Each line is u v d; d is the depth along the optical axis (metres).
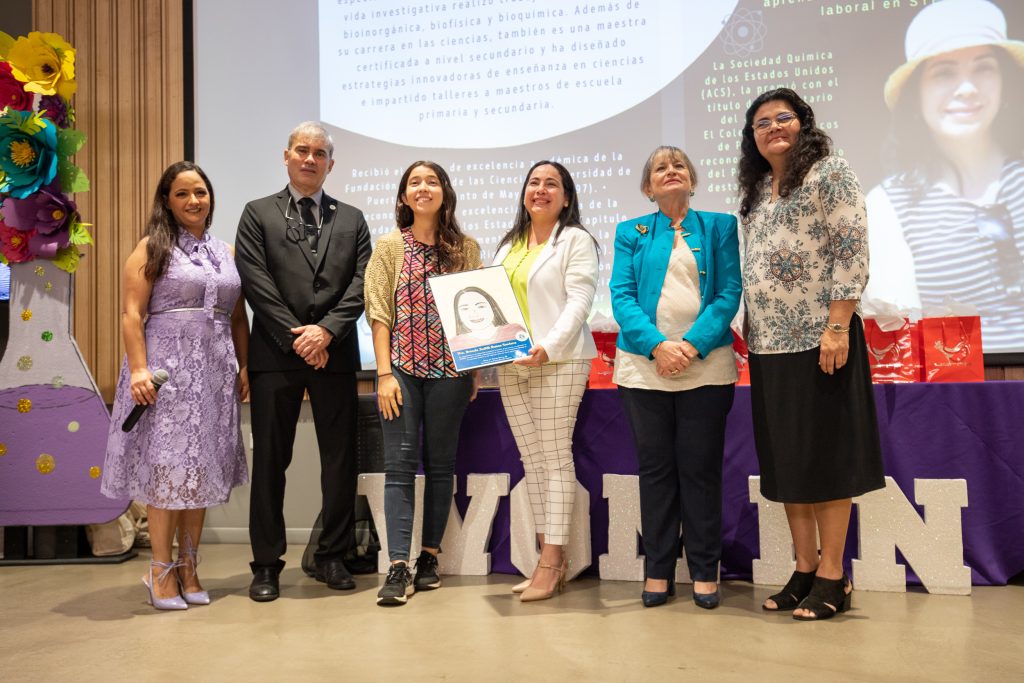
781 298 2.16
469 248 2.64
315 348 2.48
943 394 2.50
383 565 2.82
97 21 3.83
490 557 2.81
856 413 2.09
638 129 3.48
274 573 2.55
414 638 2.00
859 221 2.07
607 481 2.67
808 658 1.79
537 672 1.72
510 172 3.59
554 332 2.34
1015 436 2.48
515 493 2.73
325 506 2.66
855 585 2.47
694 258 2.31
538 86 3.57
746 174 2.34
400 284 2.54
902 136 3.23
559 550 2.41
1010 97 3.14
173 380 2.39
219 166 3.76
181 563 2.45
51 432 3.12
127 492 2.41
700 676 1.68
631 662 1.78
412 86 3.68
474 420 2.83
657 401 2.30
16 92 3.00
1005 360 3.09
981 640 1.92
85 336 3.74
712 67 3.42
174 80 3.79
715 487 2.28
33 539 3.35
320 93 3.74
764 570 2.55
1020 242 3.11
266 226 2.62
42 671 1.79
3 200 3.07
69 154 3.06
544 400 2.41
